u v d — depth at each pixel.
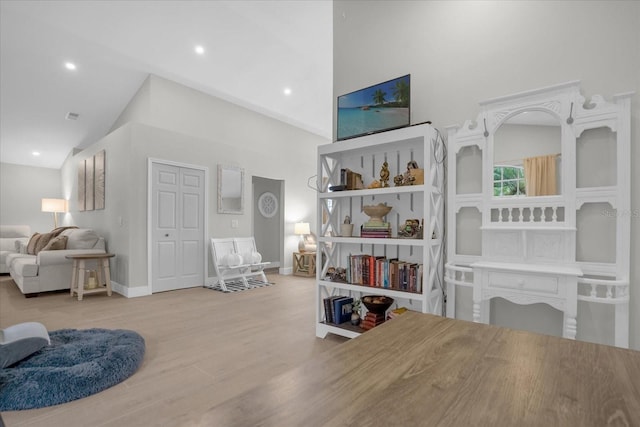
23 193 6.70
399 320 1.03
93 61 4.61
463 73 2.48
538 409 0.54
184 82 5.11
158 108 4.88
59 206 6.46
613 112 1.90
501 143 2.26
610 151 1.93
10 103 4.98
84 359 2.05
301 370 0.68
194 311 3.53
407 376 0.66
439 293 2.48
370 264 2.63
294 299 4.15
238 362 2.21
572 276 1.82
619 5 1.94
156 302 3.92
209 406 1.68
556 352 0.78
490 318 2.35
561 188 2.04
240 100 5.74
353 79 3.10
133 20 4.12
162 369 2.10
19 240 5.80
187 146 4.81
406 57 2.78
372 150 2.91
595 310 1.99
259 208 7.12
